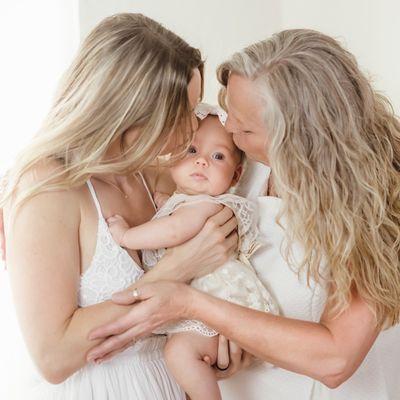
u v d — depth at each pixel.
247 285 1.72
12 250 1.51
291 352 1.56
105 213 1.64
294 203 1.55
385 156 1.60
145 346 1.70
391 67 2.97
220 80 1.70
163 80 1.56
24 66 2.48
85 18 2.62
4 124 2.45
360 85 1.59
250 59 1.59
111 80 1.53
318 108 1.53
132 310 1.53
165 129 1.58
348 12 3.14
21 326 1.51
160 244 1.63
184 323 1.72
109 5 2.71
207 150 1.77
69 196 1.54
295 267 1.72
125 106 1.54
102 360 1.55
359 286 1.56
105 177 1.71
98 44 1.56
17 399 2.37
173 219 1.64
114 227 1.62
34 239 1.48
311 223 1.54
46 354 1.49
